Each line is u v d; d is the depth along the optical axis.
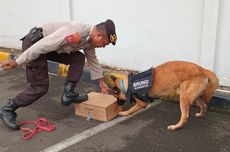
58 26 4.17
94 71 4.63
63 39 3.90
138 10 5.71
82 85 5.94
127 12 5.86
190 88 4.15
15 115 4.48
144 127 4.39
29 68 4.20
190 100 4.18
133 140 4.09
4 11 7.83
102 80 4.73
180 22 5.29
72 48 4.14
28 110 5.02
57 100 5.35
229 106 4.61
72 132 4.33
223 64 5.02
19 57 3.95
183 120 4.25
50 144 4.07
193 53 5.29
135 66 6.05
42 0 7.02
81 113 4.74
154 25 5.59
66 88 4.53
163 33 5.53
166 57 5.61
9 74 6.77
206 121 4.49
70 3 6.55
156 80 4.30
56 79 6.31
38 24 7.30
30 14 7.36
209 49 4.99
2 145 4.09
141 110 4.89
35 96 4.34
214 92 4.64
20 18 7.59
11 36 7.93
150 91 4.37
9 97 5.58
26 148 4.00
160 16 5.48
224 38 4.91
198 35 5.16
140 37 5.82
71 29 3.98
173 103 5.06
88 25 4.11
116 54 6.23
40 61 4.16
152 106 5.00
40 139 4.19
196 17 5.11
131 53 6.03
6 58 7.40
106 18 6.18
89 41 4.15
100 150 3.91
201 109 4.54
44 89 4.34
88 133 4.29
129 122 4.54
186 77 4.16
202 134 4.16
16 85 6.13
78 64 4.45
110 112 4.59
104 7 6.14
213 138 4.06
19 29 7.72
